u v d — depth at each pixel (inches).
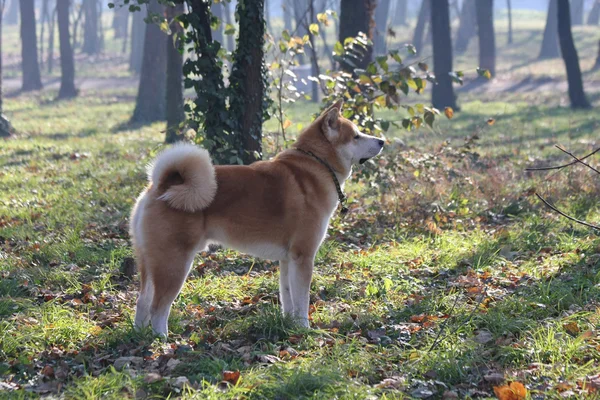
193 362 183.6
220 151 334.3
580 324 199.5
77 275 273.4
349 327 214.4
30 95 1451.8
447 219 361.7
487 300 230.7
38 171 559.8
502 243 310.2
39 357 190.9
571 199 385.7
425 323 211.3
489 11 1528.1
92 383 162.6
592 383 159.9
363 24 503.2
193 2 338.6
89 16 2180.1
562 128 791.7
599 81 1346.0
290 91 375.2
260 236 208.5
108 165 577.6
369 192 421.7
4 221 370.9
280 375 168.1
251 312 232.1
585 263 266.4
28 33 1528.1
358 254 302.7
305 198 212.2
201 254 308.0
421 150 516.1
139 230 199.8
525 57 1845.5
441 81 1069.1
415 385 169.9
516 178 442.3
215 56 340.8
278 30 2161.7
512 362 178.7
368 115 350.6
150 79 979.3
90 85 1619.1
